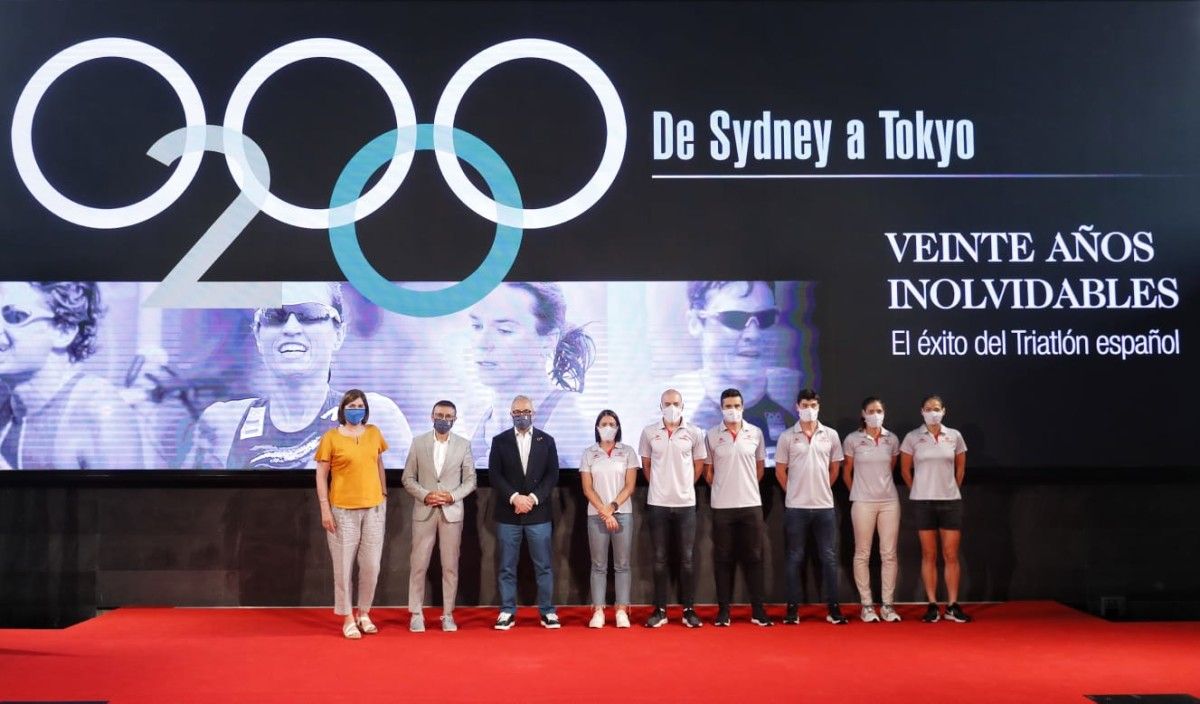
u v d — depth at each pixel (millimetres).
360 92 6496
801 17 6625
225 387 6281
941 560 6398
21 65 6453
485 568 6328
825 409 6371
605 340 6383
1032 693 4141
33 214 6359
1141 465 6410
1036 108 6609
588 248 6445
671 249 6457
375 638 5344
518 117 6520
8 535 6270
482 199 6457
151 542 6285
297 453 6266
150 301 6312
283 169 6434
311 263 6375
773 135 6555
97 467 6211
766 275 6461
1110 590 6387
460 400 6320
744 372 6387
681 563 5762
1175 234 6555
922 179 6547
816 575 6383
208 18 6512
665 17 6609
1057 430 6422
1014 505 6430
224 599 6277
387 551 6316
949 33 6633
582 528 6340
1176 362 6480
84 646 5117
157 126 6438
